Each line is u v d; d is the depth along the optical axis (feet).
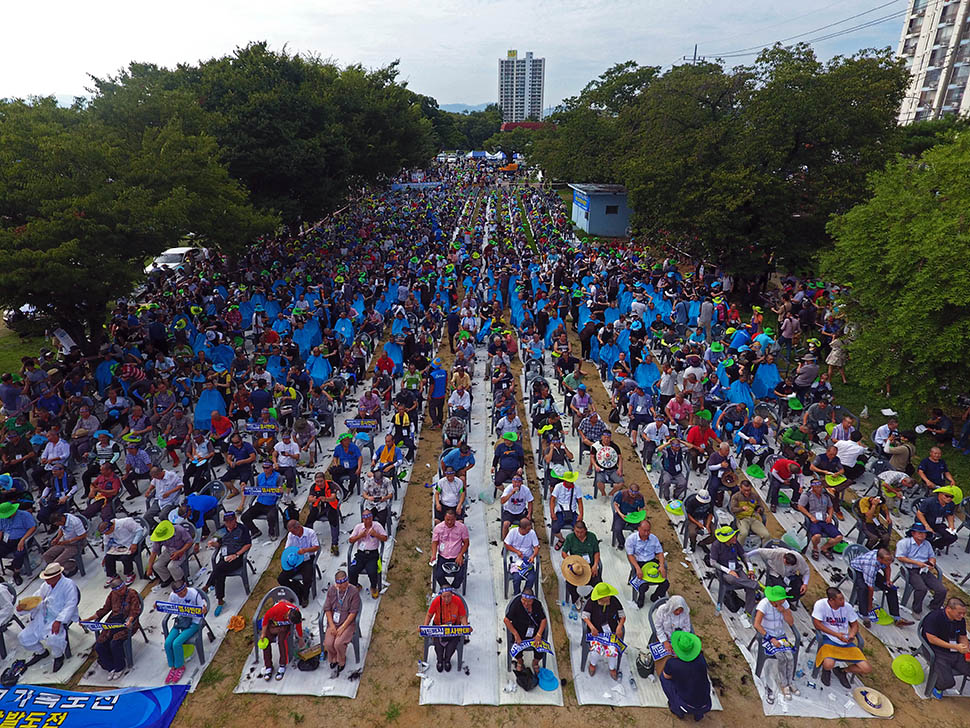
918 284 44.50
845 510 41.91
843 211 84.89
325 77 147.54
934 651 27.55
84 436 46.65
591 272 97.86
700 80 107.76
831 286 79.30
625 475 46.68
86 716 26.09
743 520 35.09
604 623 28.66
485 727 26.16
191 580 34.86
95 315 62.85
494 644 30.55
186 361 59.26
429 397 54.24
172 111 79.36
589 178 180.65
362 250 120.78
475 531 39.68
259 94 98.78
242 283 93.91
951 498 36.63
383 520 38.24
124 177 63.72
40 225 52.11
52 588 29.71
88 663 29.43
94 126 64.95
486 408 58.44
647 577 31.76
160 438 46.91
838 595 28.22
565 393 56.39
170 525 33.58
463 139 479.41
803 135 86.07
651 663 28.45
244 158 97.04
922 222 45.37
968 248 42.29
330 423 51.88
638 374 55.47
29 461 44.98
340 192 123.65
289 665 29.14
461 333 64.39
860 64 85.25
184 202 63.77
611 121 175.73
